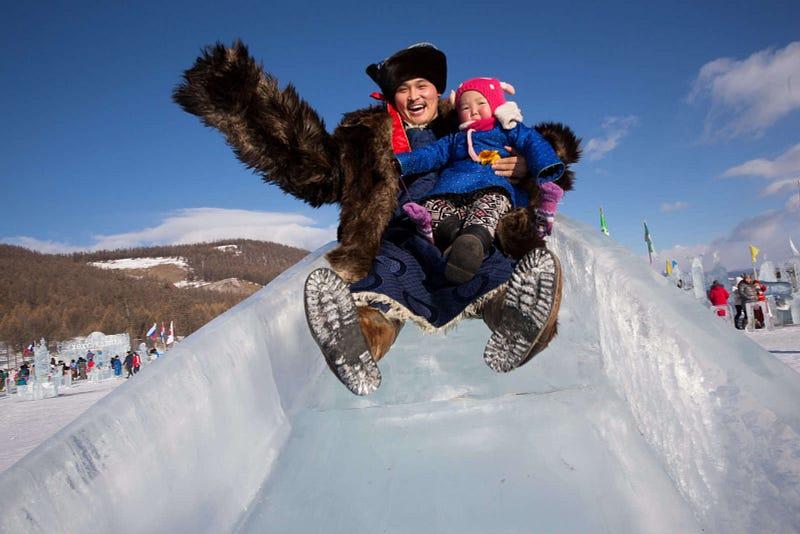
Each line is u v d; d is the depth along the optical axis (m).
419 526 1.61
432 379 2.61
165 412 1.57
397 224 2.73
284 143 2.73
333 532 1.64
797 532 1.15
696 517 1.46
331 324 2.07
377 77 3.20
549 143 2.85
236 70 2.67
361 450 1.94
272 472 1.94
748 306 15.53
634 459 1.70
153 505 1.43
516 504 1.63
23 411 14.45
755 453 1.25
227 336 1.98
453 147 2.85
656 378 1.66
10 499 1.08
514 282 2.14
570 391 2.05
